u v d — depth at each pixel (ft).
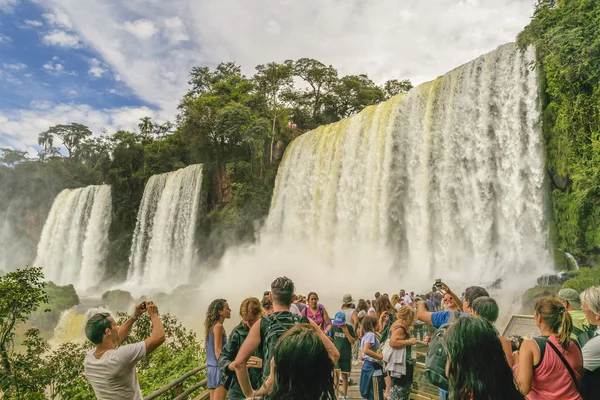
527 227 82.33
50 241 209.26
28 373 36.09
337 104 212.23
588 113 74.84
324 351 9.73
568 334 13.20
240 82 204.74
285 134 180.55
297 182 140.36
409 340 21.91
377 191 112.06
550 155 80.64
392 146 110.32
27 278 40.01
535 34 83.61
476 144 92.22
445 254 94.94
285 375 9.53
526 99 84.43
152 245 181.47
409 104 109.50
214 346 21.68
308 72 205.26
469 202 92.48
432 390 24.43
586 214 73.87
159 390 20.94
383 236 108.27
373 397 25.49
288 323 14.07
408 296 53.52
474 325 10.51
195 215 170.09
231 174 171.73
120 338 15.87
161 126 251.60
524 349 13.17
